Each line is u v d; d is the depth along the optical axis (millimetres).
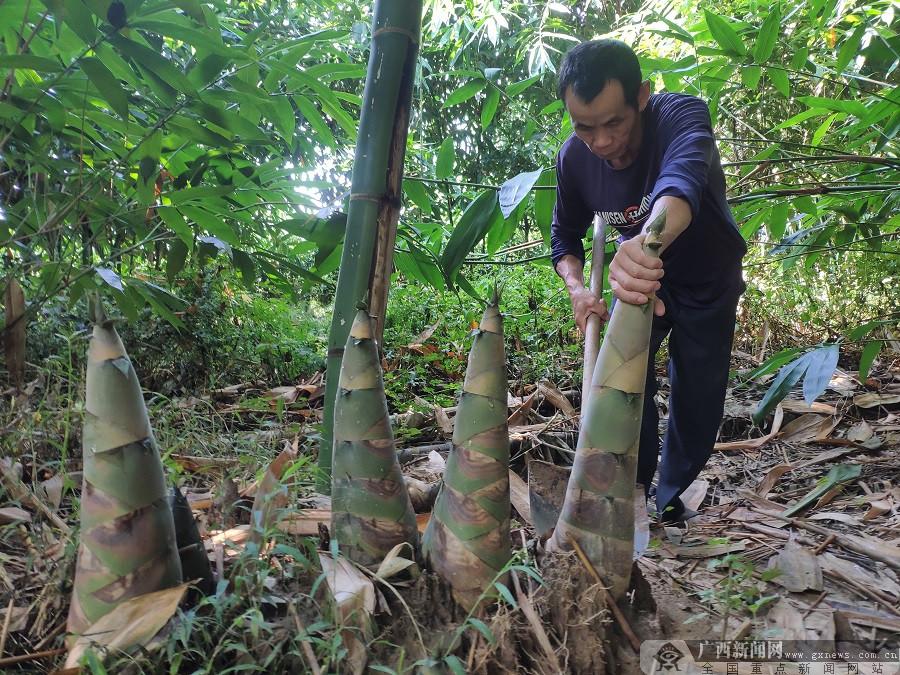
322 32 2355
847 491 2572
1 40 2148
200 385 3576
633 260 1209
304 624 1175
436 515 1260
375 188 1922
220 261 3691
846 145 3357
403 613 1208
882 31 3037
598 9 6574
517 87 3111
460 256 2859
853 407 3543
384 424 1277
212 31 1975
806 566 1779
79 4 1614
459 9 5559
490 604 1220
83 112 1996
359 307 1264
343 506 1275
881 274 4793
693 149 1782
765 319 4918
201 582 1254
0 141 1981
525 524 1978
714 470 2930
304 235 2604
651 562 1771
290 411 3367
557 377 3992
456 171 6766
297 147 4184
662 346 4504
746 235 3697
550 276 4906
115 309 3455
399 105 1937
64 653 1171
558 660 1147
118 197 2906
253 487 1822
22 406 2057
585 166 2174
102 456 1069
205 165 2730
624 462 1223
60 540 1521
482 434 1216
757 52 2723
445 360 4090
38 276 2719
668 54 4094
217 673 1113
